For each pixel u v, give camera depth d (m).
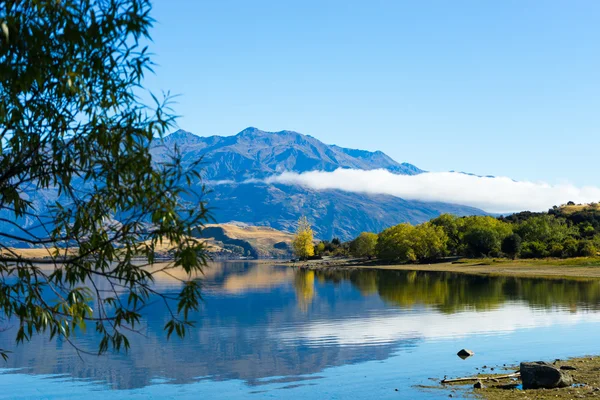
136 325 51.72
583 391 23.81
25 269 11.16
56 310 11.55
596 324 47.56
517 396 23.69
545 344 38.44
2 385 29.75
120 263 10.77
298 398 26.27
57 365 34.44
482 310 59.19
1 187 10.43
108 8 9.96
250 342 42.38
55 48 9.71
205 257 10.55
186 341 43.09
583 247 160.88
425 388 26.81
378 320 53.25
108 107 10.49
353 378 29.89
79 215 11.00
